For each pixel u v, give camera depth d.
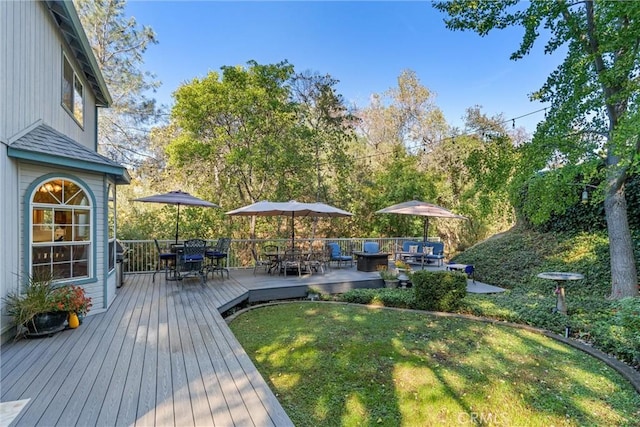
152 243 9.26
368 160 17.66
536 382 3.73
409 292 7.39
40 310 4.08
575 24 6.54
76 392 2.82
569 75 6.70
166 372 3.22
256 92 11.46
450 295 6.43
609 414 3.17
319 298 7.48
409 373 3.88
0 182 3.96
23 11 4.61
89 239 5.27
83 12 13.46
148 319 4.95
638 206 7.83
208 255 8.21
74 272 5.10
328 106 13.34
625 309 4.23
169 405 2.64
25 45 4.68
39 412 2.51
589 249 8.23
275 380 3.75
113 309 5.49
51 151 4.59
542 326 5.59
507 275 9.02
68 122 6.55
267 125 12.21
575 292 7.37
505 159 7.42
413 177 14.85
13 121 4.33
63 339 4.10
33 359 3.49
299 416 3.08
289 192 13.20
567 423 3.03
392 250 12.51
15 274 4.30
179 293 6.66
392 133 19.39
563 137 6.85
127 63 14.84
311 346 4.66
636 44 5.73
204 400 2.72
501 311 6.06
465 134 16.91
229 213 8.64
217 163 12.74
